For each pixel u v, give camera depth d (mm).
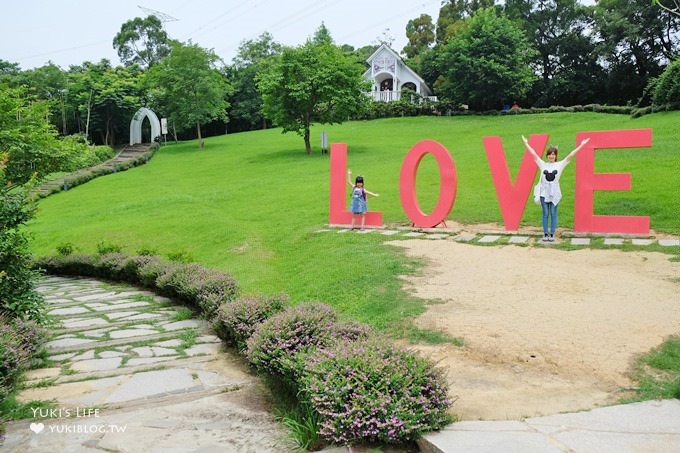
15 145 14523
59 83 41188
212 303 6742
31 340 5477
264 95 26453
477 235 10266
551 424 3381
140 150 36844
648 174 13156
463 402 3920
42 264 12469
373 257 8719
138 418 3900
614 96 39375
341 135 32844
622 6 35688
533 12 42438
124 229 14641
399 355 3750
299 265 9500
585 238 9492
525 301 6207
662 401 3750
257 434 3594
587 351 4719
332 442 3359
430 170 18109
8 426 3834
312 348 4141
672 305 5742
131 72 46906
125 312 7820
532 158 10086
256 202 16016
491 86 37031
